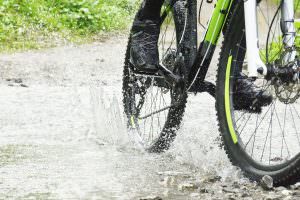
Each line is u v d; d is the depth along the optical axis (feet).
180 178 17.46
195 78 18.53
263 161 17.35
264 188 15.97
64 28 68.59
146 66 19.92
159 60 20.01
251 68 15.96
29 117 28.40
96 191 16.15
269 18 16.94
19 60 52.06
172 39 19.72
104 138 23.63
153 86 20.90
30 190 16.21
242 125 17.52
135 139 22.15
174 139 20.42
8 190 16.17
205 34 18.13
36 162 19.47
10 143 22.56
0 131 25.02
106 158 20.25
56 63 51.11
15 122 27.12
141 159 20.12
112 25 75.51
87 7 74.84
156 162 19.66
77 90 38.14
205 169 18.33
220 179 17.21
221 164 18.74
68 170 18.47
